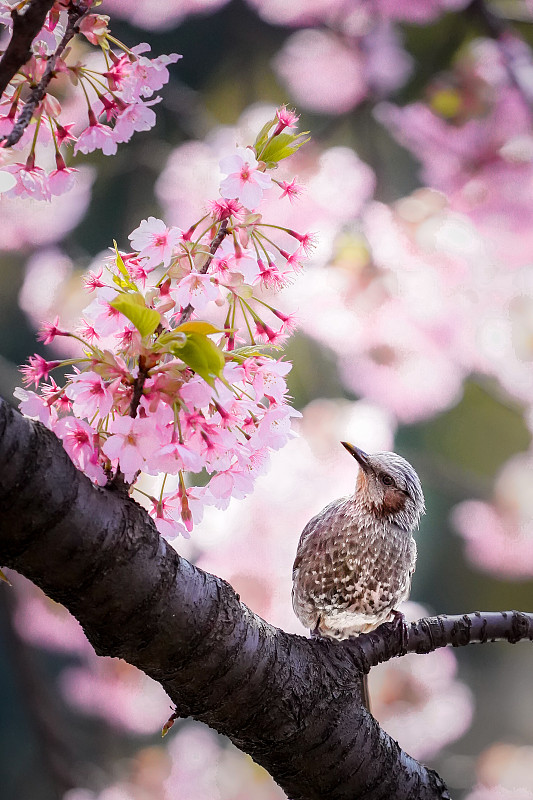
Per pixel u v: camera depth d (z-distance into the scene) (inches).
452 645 224.5
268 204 248.5
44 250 252.8
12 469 199.6
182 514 220.8
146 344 201.8
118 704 257.0
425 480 273.9
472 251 249.3
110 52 220.4
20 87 217.0
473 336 251.1
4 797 282.7
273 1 254.7
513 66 248.5
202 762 254.7
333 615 233.0
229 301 221.0
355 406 252.1
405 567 232.8
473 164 249.3
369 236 249.4
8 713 318.3
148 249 219.6
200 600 220.7
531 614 225.0
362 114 252.7
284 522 250.8
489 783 255.6
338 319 249.9
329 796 222.2
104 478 215.9
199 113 255.4
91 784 250.1
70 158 253.9
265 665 221.3
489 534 259.9
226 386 207.5
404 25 264.5
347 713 222.2
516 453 305.9
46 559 207.0
